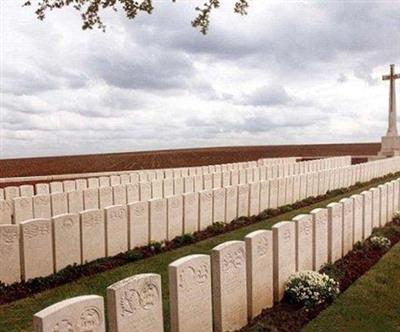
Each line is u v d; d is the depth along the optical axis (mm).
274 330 6516
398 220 14719
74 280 9211
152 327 5449
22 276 9070
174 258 10750
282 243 7938
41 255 9328
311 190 20438
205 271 6270
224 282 6566
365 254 10734
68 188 19547
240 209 15484
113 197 16266
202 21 7918
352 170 24812
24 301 8078
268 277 7633
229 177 21844
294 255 8453
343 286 8539
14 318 7297
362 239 12094
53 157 72875
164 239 12344
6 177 37125
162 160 59469
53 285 8938
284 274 8047
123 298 5035
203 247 11773
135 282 5191
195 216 13477
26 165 53219
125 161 58406
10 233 8852
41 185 18609
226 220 14805
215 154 68750
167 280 8914
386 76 39062
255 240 7215
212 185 20844
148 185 17656
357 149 75562
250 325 6988
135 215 11445
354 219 11438
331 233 9945
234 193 15148
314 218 9195
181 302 5848
